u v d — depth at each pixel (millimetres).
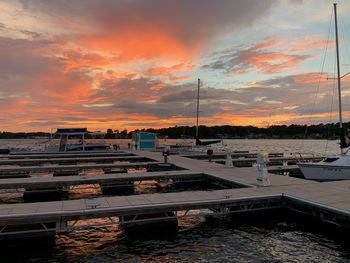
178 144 47438
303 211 12148
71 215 9812
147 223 11156
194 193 13203
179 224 12297
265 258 8820
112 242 10211
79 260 8781
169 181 22031
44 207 10383
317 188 14500
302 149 101875
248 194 13055
